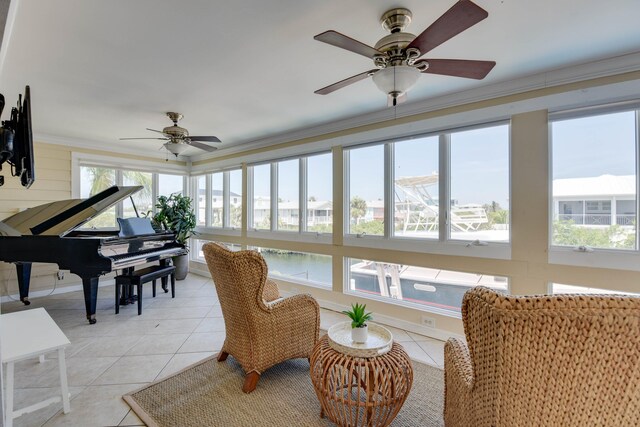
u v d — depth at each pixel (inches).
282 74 95.0
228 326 89.5
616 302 31.8
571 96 89.7
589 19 66.9
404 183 126.9
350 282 145.6
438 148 117.0
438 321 115.6
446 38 57.3
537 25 69.0
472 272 108.3
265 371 91.0
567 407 34.9
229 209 212.1
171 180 228.7
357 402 59.9
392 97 71.2
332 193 149.2
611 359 32.6
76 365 94.0
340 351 63.4
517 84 97.8
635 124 84.0
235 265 78.3
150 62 86.7
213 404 75.5
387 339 67.1
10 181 157.8
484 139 107.7
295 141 165.2
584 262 88.9
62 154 174.4
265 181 185.9
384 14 65.7
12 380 62.7
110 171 197.2
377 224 134.9
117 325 126.6
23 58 83.0
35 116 135.2
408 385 62.7
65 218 133.5
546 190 94.3
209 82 100.7
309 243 159.0
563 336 33.3
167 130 132.7
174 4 61.7
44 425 67.4
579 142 91.2
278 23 68.9
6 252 129.9
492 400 38.4
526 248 97.8
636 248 84.0
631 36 73.4
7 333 72.6
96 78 96.4
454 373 52.6
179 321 131.6
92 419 69.8
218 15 65.7
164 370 91.4
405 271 127.7
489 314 37.1
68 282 177.5
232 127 156.3
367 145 135.1
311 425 68.6
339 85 76.5
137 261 143.9
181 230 204.7
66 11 63.2
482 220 108.4
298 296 90.0
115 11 63.7
